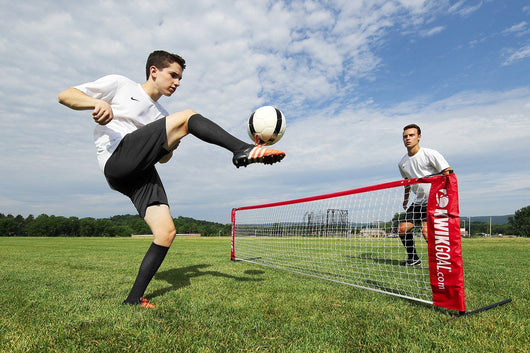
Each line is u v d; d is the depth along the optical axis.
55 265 5.23
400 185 3.00
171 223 2.44
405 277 3.74
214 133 2.14
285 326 1.86
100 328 1.73
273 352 1.45
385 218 3.64
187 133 2.34
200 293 2.81
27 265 5.25
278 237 5.70
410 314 2.19
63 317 1.98
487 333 1.78
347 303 2.49
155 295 2.78
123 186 2.42
